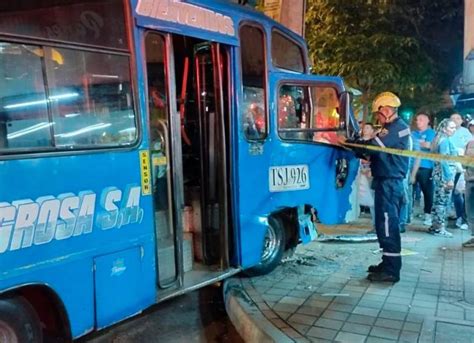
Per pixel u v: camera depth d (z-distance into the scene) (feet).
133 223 12.73
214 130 16.76
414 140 28.12
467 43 26.55
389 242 17.47
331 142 20.54
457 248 22.31
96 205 11.73
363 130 23.73
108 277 12.05
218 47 16.16
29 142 10.48
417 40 41.32
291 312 15.01
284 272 19.22
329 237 24.52
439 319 14.28
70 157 11.17
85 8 11.66
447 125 24.76
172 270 14.58
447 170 24.54
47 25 10.87
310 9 45.19
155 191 14.07
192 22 14.70
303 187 19.40
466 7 26.27
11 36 10.20
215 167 16.89
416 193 34.73
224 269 16.79
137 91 12.85
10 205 10.00
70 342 11.28
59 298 10.92
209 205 17.04
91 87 11.78
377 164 17.43
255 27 17.54
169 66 14.06
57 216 10.85
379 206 17.52
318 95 20.33
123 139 12.53
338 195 21.15
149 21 13.16
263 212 17.81
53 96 10.97
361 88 42.45
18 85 10.33
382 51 41.11
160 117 14.25
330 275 18.75
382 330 13.57
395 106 17.43
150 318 16.28
